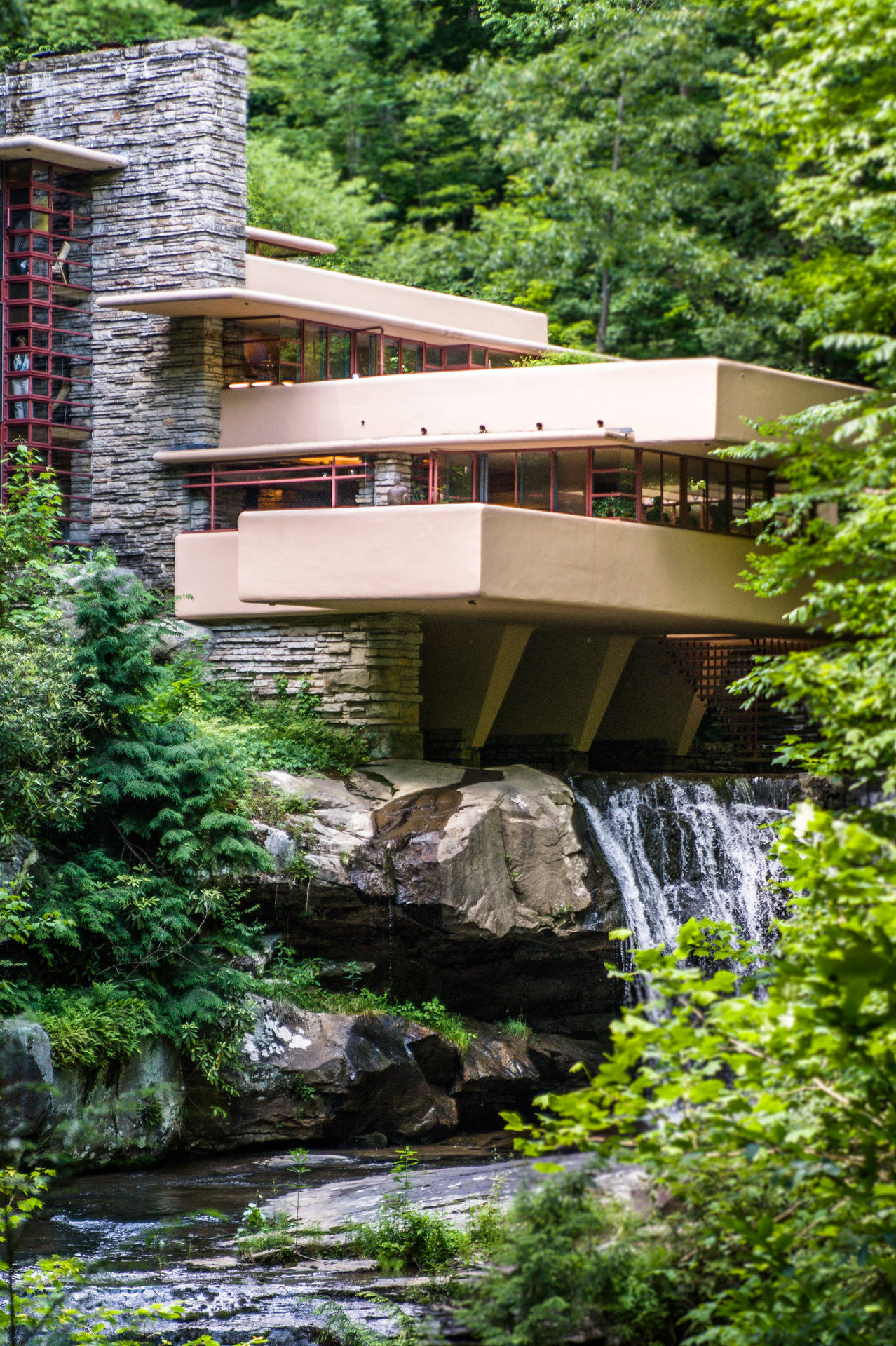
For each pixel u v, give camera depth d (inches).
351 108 2247.8
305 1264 578.9
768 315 1823.3
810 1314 295.7
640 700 1341.0
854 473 642.2
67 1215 668.7
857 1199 287.1
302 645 1135.6
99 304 1216.2
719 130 1829.5
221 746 964.6
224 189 1259.8
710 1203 323.9
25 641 828.0
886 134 1111.6
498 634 1164.5
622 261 1884.8
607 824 1034.1
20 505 923.4
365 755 1076.5
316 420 1242.6
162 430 1262.3
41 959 806.5
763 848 1031.0
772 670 495.2
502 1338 328.2
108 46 1323.8
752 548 1204.5
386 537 1013.8
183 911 852.0
